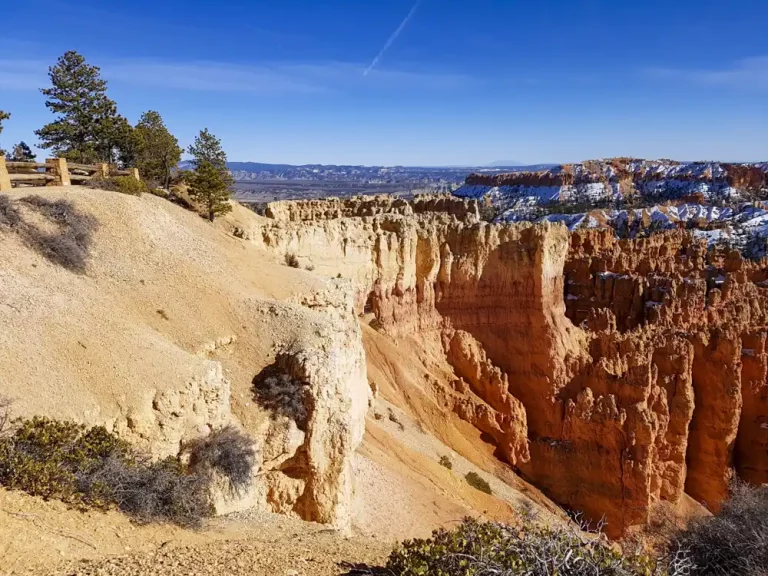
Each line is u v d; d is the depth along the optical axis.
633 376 44.72
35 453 13.12
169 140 45.69
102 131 46.44
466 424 44.84
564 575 11.28
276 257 34.31
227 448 17.38
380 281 48.28
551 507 40.97
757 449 48.44
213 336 21.50
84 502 13.06
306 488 20.45
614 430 42.88
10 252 19.34
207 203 37.44
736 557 15.26
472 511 29.92
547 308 51.84
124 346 17.75
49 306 17.84
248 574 12.09
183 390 17.09
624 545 15.08
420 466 33.47
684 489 48.50
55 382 15.51
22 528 11.21
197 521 14.61
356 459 28.28
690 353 45.94
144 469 14.63
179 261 24.53
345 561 13.97
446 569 11.27
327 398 20.83
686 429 44.59
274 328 22.80
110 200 25.33
